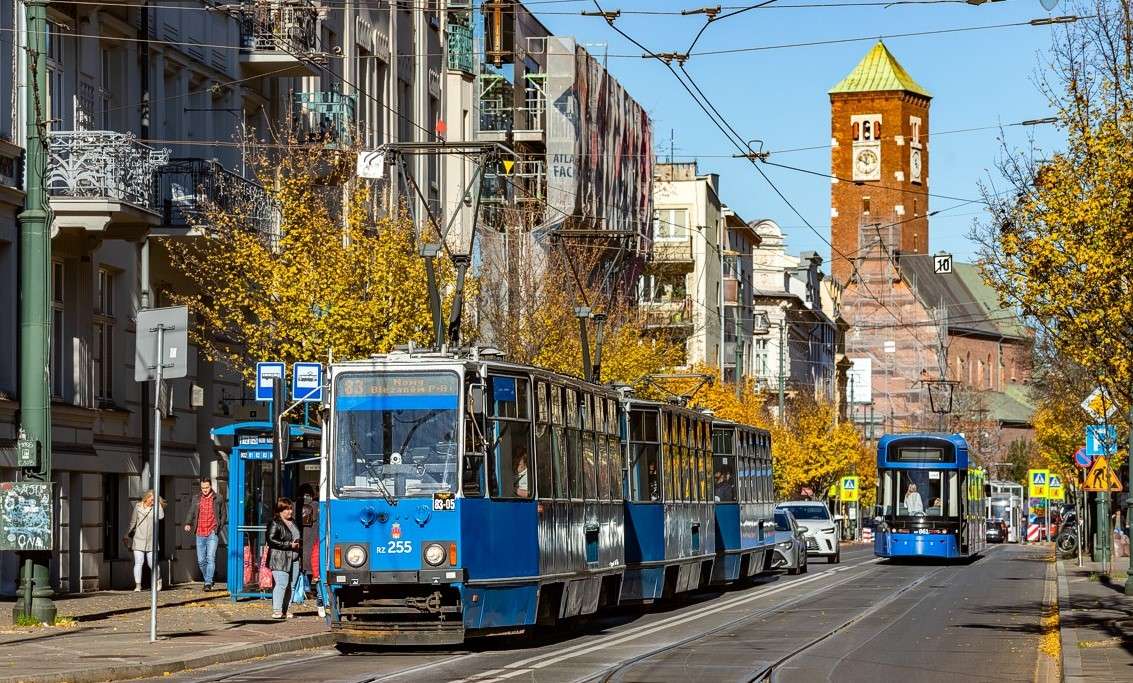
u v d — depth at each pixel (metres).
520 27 113.06
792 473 155.88
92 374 53.88
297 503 47.50
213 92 63.78
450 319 56.59
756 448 71.12
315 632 38.34
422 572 35.16
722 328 154.12
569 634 41.47
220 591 54.34
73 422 52.12
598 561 43.09
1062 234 36.16
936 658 34.84
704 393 115.31
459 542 35.22
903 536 93.81
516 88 112.50
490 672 30.86
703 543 57.75
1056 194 36.38
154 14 58.09
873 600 56.72
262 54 65.94
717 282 165.25
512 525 36.94
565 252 81.31
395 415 36.06
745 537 66.31
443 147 53.00
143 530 53.78
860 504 191.75
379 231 57.31
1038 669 32.78
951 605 53.94
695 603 55.91
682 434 55.50
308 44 69.06
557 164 111.31
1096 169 35.94
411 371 36.16
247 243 55.50
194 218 55.75
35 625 37.94
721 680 29.94
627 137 127.88
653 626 44.25
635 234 96.50
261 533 47.66
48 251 37.53
